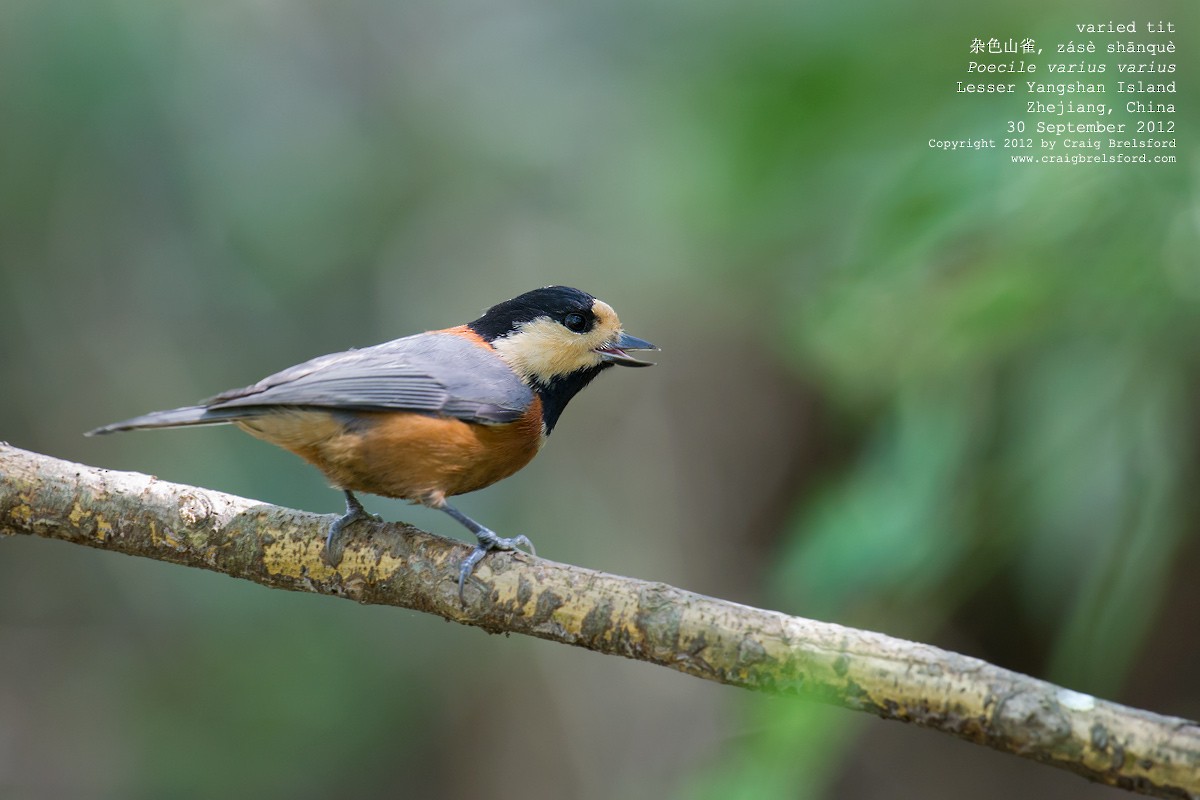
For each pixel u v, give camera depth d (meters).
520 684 14.69
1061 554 7.68
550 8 15.16
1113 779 4.90
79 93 12.50
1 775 13.48
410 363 7.36
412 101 14.96
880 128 7.71
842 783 13.49
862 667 5.30
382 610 14.59
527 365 8.05
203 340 13.88
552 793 14.28
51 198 13.00
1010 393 7.26
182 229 13.55
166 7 13.08
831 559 6.98
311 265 13.98
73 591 14.37
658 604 5.68
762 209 8.41
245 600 14.12
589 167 14.77
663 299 14.48
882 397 8.21
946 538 6.88
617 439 14.81
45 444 13.70
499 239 14.79
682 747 14.24
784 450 14.33
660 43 12.03
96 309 13.73
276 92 14.08
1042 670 11.70
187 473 13.30
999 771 13.45
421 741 14.59
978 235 6.97
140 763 13.75
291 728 14.02
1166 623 10.82
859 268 7.24
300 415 6.96
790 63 7.84
